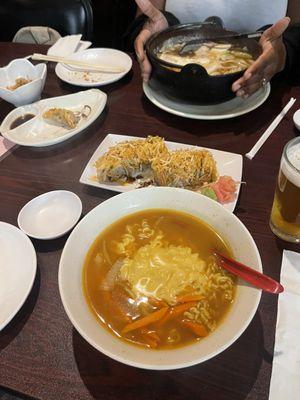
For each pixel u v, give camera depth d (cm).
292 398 26
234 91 54
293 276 34
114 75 68
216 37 63
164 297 30
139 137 54
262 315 31
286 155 34
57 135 56
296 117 52
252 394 27
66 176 49
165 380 28
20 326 32
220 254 32
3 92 60
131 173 46
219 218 34
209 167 43
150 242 34
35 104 60
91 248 34
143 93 63
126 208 36
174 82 54
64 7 89
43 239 39
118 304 30
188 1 89
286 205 35
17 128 56
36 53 76
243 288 29
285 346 29
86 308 29
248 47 63
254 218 40
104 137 55
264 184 45
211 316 29
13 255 38
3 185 48
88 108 60
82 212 43
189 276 31
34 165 51
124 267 32
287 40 65
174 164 44
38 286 36
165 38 65
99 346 25
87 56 74
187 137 53
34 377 29
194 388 28
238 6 86
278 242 38
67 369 29
